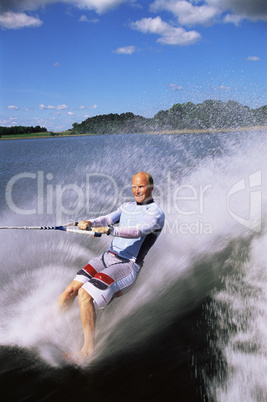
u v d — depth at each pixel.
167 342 2.85
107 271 3.02
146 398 2.26
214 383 2.35
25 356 2.73
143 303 3.52
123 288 3.06
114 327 3.13
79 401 2.26
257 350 2.63
